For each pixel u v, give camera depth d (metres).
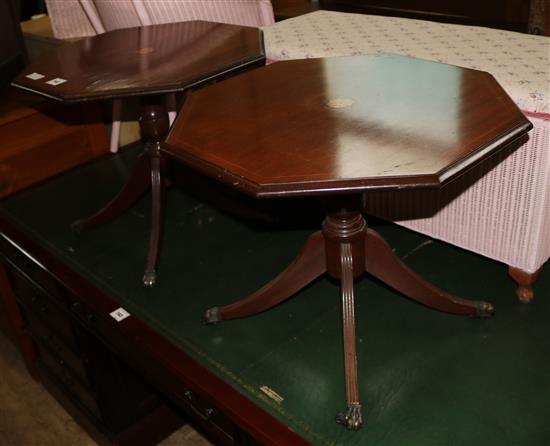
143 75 1.29
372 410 1.06
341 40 1.60
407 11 3.04
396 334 1.24
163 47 1.48
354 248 1.16
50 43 2.37
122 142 2.19
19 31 2.01
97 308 1.35
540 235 1.23
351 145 0.96
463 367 1.15
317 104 1.13
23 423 1.87
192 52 1.42
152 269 1.44
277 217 1.66
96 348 1.56
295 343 1.23
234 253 1.53
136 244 1.60
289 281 1.25
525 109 1.20
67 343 1.62
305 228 1.60
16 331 1.89
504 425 1.02
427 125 1.00
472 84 1.14
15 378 2.03
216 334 1.27
